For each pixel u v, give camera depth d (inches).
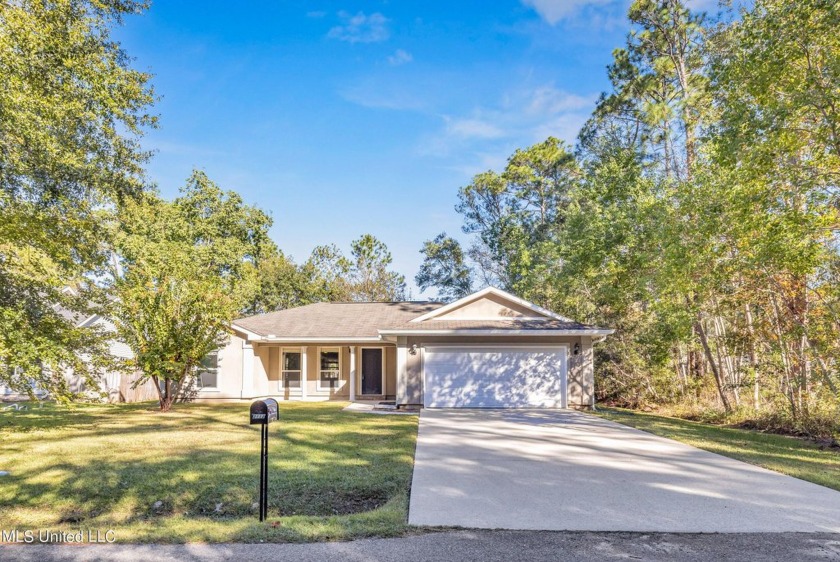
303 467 303.7
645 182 713.0
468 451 359.9
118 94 423.8
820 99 384.2
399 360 681.6
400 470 298.0
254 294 1359.5
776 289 518.0
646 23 917.8
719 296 594.2
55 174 414.0
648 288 686.5
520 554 172.6
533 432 454.6
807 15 380.8
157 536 184.9
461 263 1644.9
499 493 249.8
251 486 260.7
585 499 239.9
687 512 220.7
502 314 725.9
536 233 1418.6
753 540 188.4
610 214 754.2
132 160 470.0
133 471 288.8
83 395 467.5
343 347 856.3
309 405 730.2
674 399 736.3
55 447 364.2
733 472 298.8
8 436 418.9
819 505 232.4
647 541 186.1
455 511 220.1
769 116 409.4
